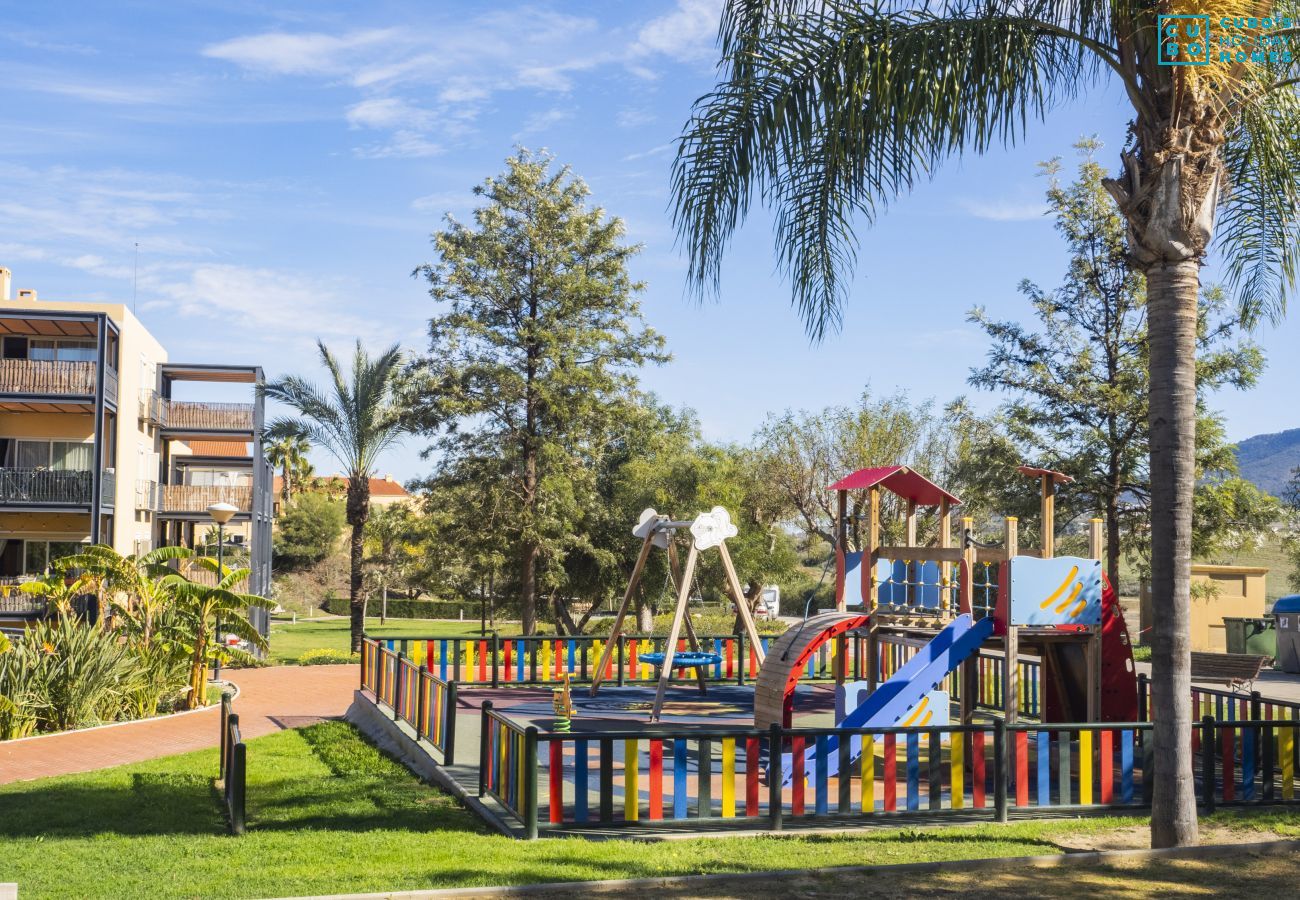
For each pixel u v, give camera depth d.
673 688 18.86
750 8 9.38
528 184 34.22
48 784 12.69
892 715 11.38
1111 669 12.53
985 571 12.80
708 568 36.62
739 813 9.78
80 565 20.73
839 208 8.79
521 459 34.00
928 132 8.49
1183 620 8.48
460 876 7.34
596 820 9.15
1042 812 9.67
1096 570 12.44
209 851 8.78
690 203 8.81
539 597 39.81
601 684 19.39
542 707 16.36
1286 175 9.96
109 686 18.52
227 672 26.45
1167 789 8.38
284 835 9.38
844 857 7.95
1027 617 12.09
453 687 12.16
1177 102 8.45
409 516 37.34
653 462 37.66
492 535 33.44
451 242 34.03
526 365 34.03
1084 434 25.55
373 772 12.87
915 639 12.94
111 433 36.06
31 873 8.03
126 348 37.09
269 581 50.22
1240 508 25.31
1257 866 7.78
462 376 33.19
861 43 8.44
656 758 9.05
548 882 7.14
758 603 37.91
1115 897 6.98
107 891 7.36
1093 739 10.14
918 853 8.11
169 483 45.00
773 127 8.62
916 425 34.47
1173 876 7.50
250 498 43.12
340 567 74.31
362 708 17.70
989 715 15.81
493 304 34.22
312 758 14.31
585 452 35.06
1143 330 25.47
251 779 12.71
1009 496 26.17
